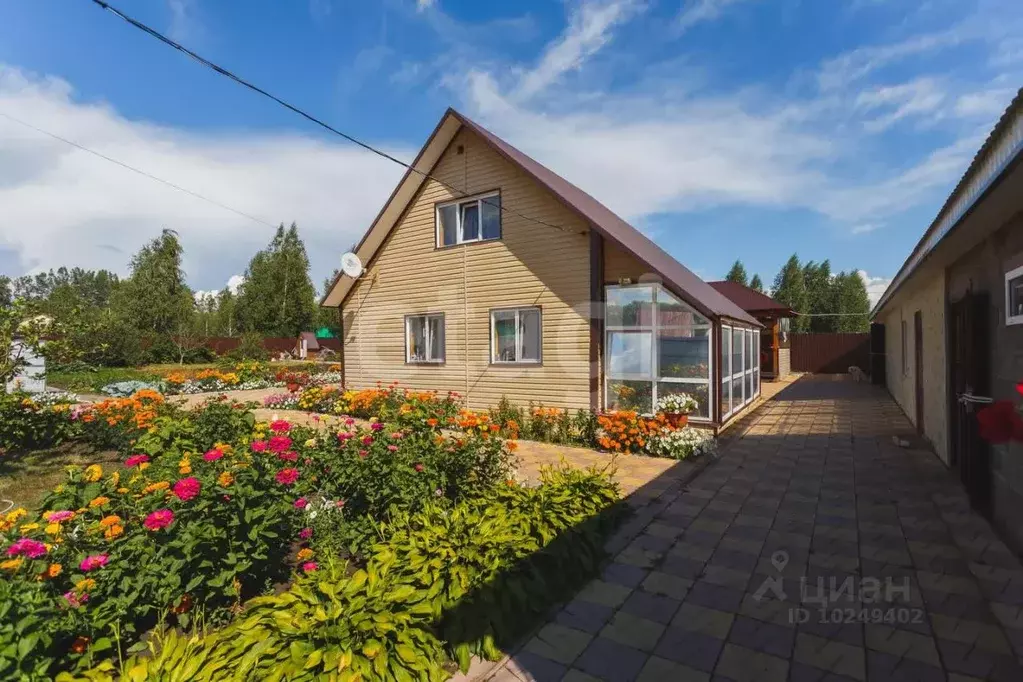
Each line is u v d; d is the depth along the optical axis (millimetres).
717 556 3799
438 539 3125
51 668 2260
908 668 2490
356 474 3949
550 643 2740
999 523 3982
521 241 9305
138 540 2648
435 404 7504
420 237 10680
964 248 4699
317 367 21359
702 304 7918
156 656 2213
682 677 2461
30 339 7160
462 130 9977
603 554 3693
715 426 7930
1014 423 3316
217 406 6605
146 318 29641
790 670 2500
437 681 2332
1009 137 2719
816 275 44219
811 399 13359
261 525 2979
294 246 40125
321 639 2209
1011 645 2643
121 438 6641
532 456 7016
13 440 6957
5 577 2346
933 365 6961
